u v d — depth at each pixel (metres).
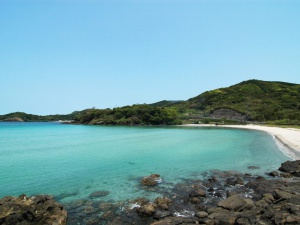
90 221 14.49
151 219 14.70
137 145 47.47
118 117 135.38
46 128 115.75
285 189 18.14
